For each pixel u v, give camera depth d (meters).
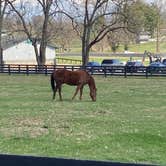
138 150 12.79
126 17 54.66
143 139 14.23
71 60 85.12
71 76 25.53
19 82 39.22
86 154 12.30
